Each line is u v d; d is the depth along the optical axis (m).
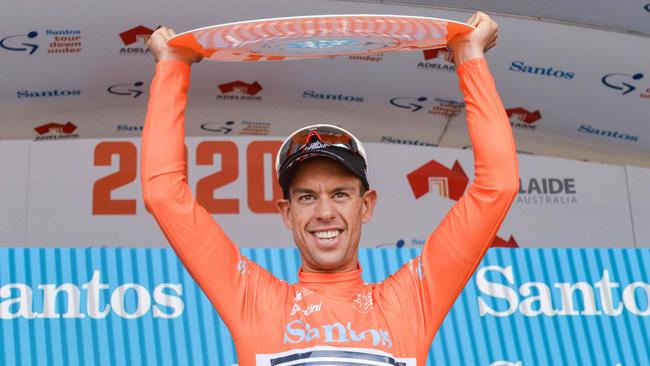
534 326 7.18
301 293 3.86
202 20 9.07
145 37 9.30
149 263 7.11
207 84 10.23
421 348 3.77
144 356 6.87
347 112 10.90
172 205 3.80
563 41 9.48
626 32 9.30
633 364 7.14
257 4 8.84
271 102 10.68
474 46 3.97
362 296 3.86
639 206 11.03
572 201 10.95
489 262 7.31
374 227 10.59
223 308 3.81
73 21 9.02
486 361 7.03
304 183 3.89
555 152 11.62
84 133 11.02
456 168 10.92
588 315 7.25
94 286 7.00
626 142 11.23
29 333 6.83
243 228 10.36
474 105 3.91
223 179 10.50
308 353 3.63
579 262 7.40
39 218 10.23
